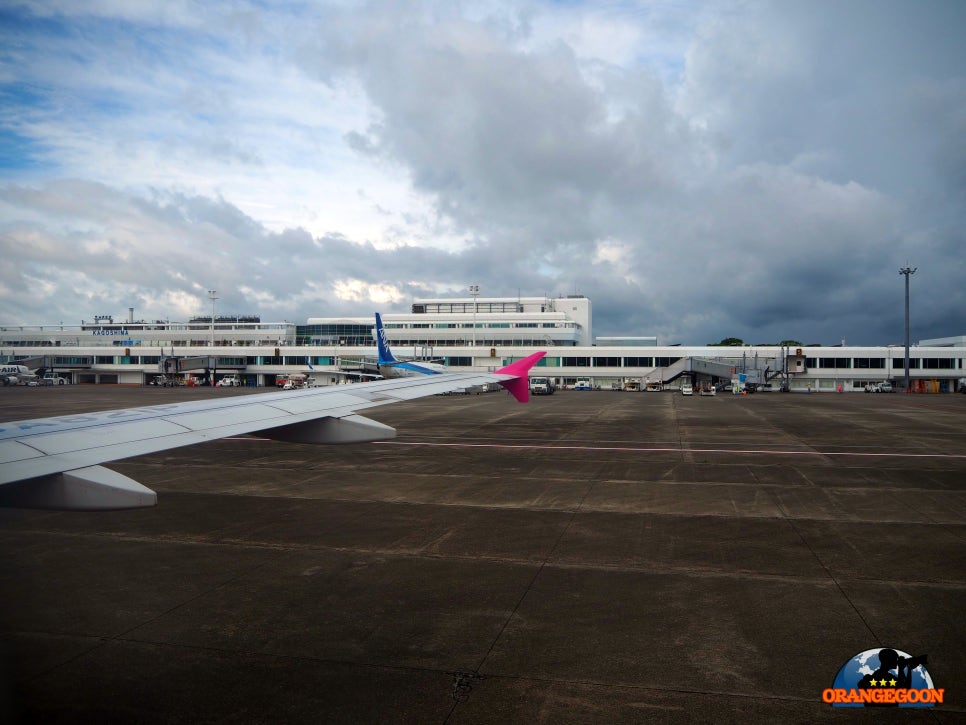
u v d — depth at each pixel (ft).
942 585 29.73
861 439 89.10
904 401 194.39
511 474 61.11
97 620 25.88
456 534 39.09
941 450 77.36
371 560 33.86
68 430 22.72
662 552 35.24
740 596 28.43
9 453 19.35
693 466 65.82
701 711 18.98
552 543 37.09
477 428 106.32
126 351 343.87
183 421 25.53
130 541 37.50
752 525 41.24
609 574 31.50
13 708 18.93
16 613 26.50
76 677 21.06
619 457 72.43
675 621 25.68
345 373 289.53
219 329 402.72
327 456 73.20
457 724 18.30
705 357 295.48
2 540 37.65
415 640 23.98
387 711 19.02
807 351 288.10
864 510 45.50
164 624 25.48
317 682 20.80
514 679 21.01
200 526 41.04
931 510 45.42
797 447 80.69
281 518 43.29
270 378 337.72
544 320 358.23
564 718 18.62
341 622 25.66
